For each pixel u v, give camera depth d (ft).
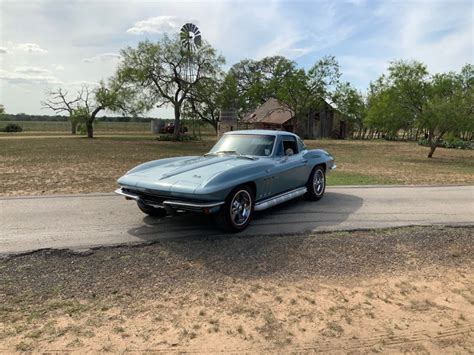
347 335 9.36
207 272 12.80
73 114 140.26
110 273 12.57
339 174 42.14
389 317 10.30
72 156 62.49
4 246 14.82
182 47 118.62
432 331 9.67
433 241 16.56
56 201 23.12
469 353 8.78
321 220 19.34
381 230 17.81
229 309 10.44
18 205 21.95
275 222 18.78
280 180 19.29
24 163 50.01
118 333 9.21
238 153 20.01
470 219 20.16
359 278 12.73
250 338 9.10
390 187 30.63
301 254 14.60
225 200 15.65
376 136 189.98
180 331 9.34
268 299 11.08
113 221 18.53
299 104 135.85
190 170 16.55
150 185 15.52
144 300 10.85
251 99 166.30
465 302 11.28
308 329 9.57
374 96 166.81
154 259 13.80
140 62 118.32
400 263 14.12
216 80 122.62
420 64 83.56
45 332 9.19
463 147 106.93
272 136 20.66
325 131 164.45
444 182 35.88
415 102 84.48
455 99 67.82
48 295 11.03
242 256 14.23
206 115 130.72
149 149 84.89
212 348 8.68
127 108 138.72
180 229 17.26
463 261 14.53
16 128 198.29
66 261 13.50
